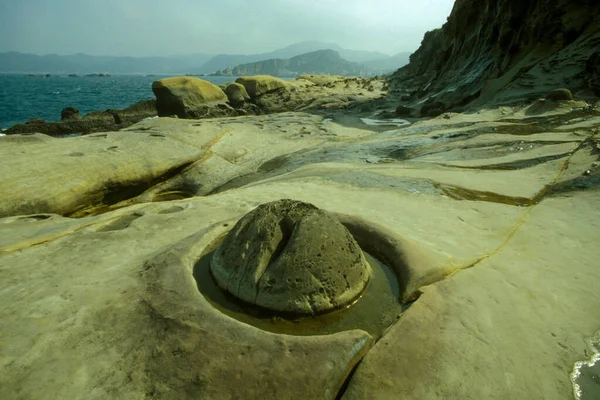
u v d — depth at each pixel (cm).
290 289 312
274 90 2909
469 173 777
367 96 3112
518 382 250
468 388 241
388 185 720
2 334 288
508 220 531
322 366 243
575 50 1532
